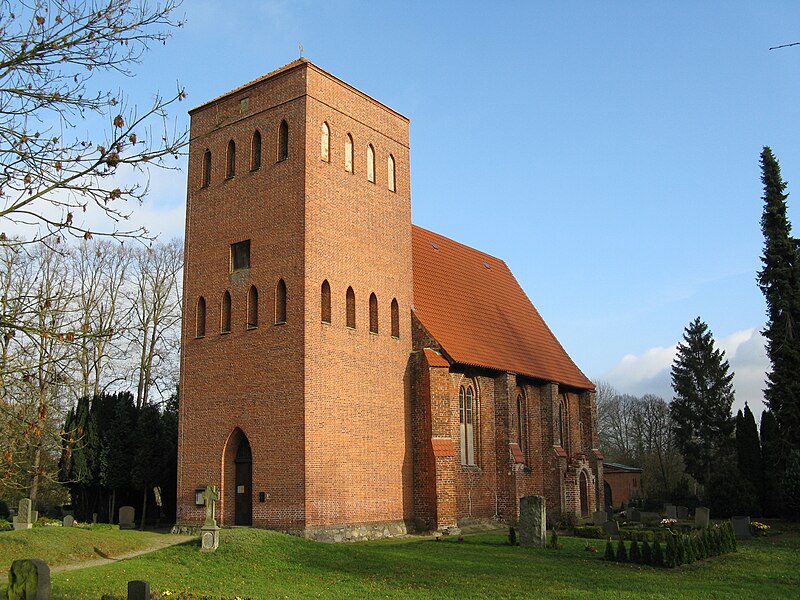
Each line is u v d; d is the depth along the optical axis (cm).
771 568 2656
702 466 7519
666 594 2088
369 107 4034
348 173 3806
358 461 3569
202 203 3928
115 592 2017
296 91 3644
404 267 4144
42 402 1257
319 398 3403
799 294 5203
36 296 1256
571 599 1989
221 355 3681
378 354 3822
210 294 3800
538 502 3178
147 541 3209
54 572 2414
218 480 3559
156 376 5941
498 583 2253
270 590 2128
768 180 5491
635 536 3406
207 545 2638
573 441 5434
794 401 5053
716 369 7688
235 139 3862
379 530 3616
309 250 3484
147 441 4284
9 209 1133
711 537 2984
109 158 1125
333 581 2295
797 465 4588
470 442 4334
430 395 3925
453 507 3869
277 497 3334
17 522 3734
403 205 4200
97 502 4516
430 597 2025
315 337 3434
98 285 5416
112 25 1168
